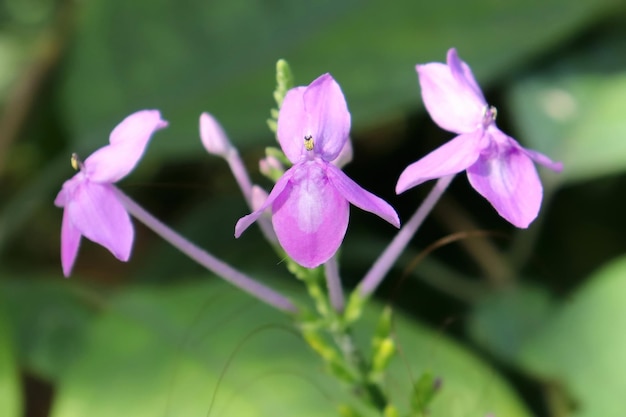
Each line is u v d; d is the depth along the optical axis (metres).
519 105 0.41
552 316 0.38
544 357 0.37
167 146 0.43
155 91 0.43
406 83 0.41
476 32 0.41
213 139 0.31
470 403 0.35
